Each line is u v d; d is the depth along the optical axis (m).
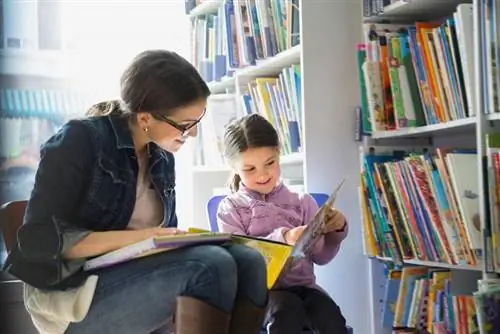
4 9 2.91
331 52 2.16
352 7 2.19
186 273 1.26
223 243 1.39
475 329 1.70
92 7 3.01
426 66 1.89
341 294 2.15
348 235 2.16
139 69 1.40
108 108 1.51
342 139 2.16
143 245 1.26
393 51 2.01
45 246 1.28
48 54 2.96
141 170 1.52
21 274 1.33
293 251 1.44
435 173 1.79
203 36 2.91
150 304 1.32
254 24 2.46
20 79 2.92
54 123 2.96
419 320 1.94
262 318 1.31
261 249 1.47
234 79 2.69
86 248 1.30
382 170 2.00
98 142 1.39
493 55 1.59
